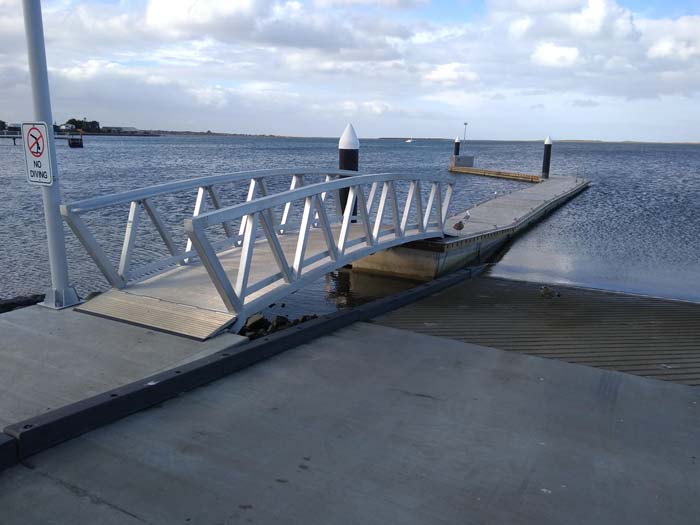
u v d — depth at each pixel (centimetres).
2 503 221
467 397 350
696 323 583
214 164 4562
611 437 300
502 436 297
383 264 998
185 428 292
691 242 1340
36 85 445
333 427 300
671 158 8062
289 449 273
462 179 3409
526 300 682
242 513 219
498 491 243
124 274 543
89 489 233
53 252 487
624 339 514
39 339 411
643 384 388
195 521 213
